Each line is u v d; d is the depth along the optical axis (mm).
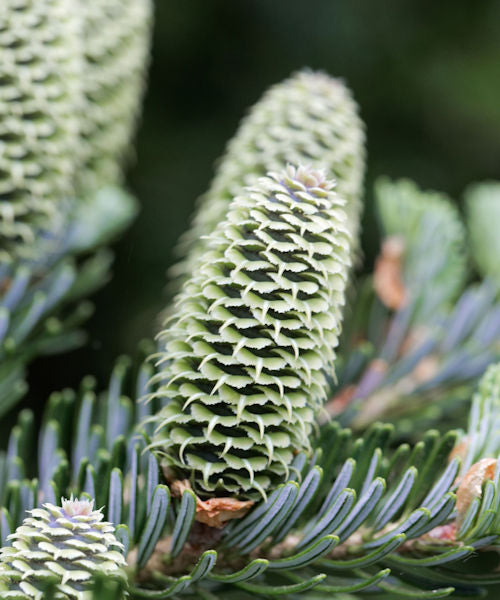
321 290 343
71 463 377
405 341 440
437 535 351
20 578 320
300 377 343
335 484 345
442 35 1111
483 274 469
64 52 394
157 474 343
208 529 348
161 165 1074
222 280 341
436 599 352
